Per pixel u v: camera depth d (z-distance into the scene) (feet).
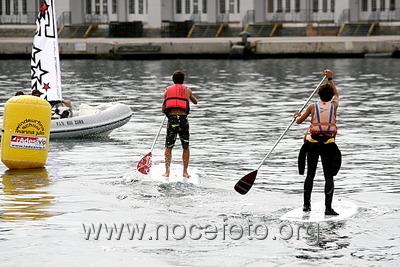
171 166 117.80
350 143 148.36
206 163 126.72
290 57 499.51
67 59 529.04
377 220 86.74
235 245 77.87
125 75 371.97
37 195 99.81
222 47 506.89
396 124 178.70
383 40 480.23
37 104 120.47
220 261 73.05
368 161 127.65
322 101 90.58
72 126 155.12
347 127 173.78
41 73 162.20
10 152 119.44
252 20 576.20
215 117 196.44
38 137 120.78
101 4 614.34
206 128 174.09
